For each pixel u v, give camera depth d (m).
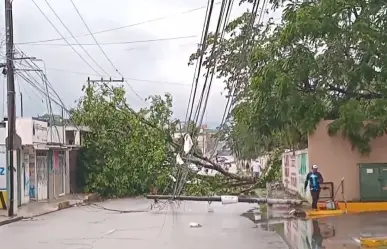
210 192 34.41
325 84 24.30
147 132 39.22
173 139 39.53
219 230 19.28
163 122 39.44
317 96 24.12
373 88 24.81
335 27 21.17
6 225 22.73
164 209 28.83
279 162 38.78
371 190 25.78
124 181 39.31
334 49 22.88
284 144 35.09
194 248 15.20
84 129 40.66
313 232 17.69
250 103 26.75
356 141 26.20
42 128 34.50
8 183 26.05
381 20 21.42
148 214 26.28
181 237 17.58
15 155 26.95
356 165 26.53
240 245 15.60
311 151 26.78
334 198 26.42
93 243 16.66
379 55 22.05
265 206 29.06
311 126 25.02
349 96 25.12
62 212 28.62
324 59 23.23
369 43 21.11
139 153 39.03
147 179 39.22
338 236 16.52
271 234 17.81
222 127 31.91
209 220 22.91
